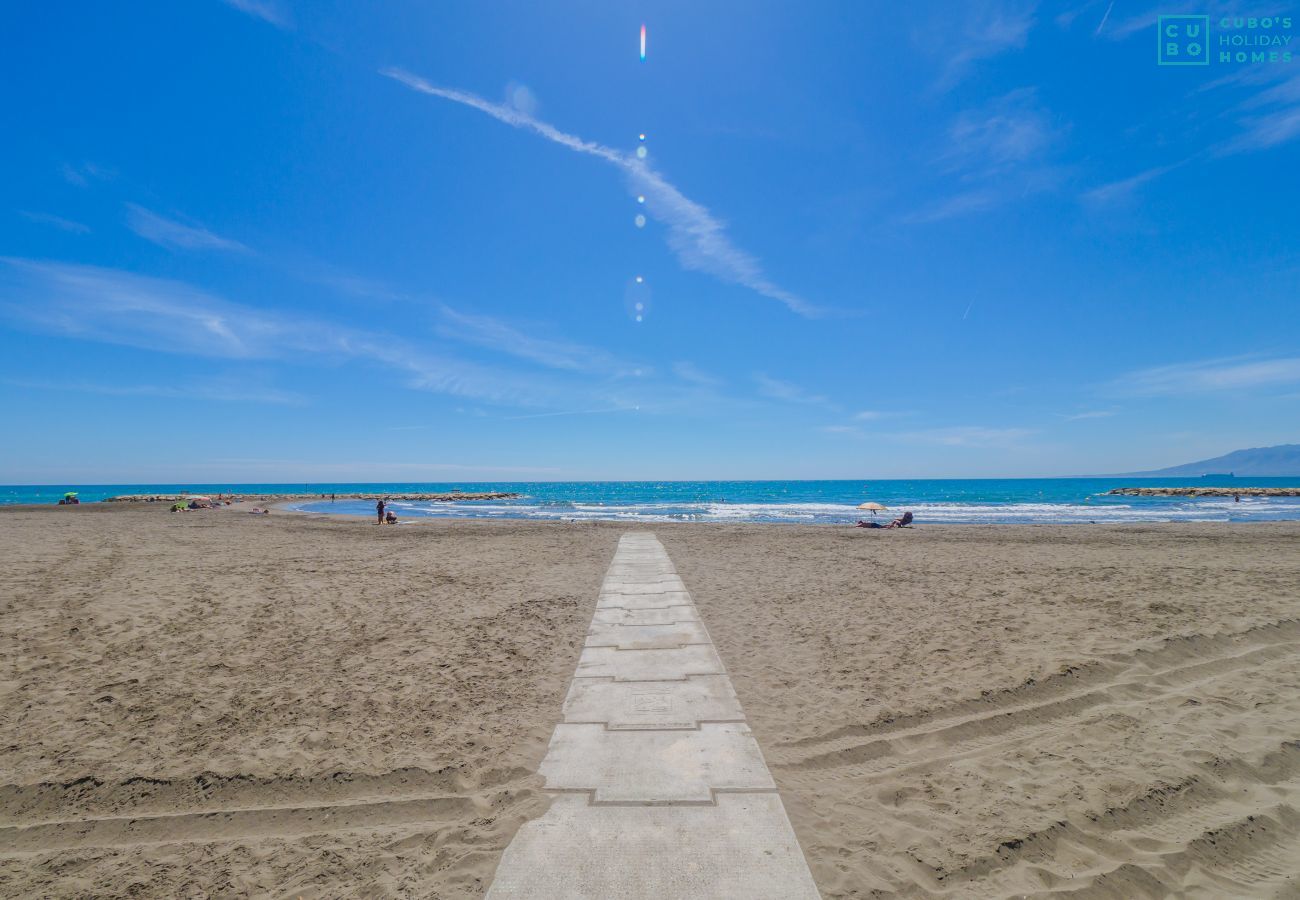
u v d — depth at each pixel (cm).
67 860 320
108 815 359
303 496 6638
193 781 390
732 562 1292
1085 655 614
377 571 1159
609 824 331
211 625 746
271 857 322
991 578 1073
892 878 293
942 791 374
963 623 755
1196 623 731
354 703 512
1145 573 1102
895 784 382
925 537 1847
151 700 516
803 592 960
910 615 802
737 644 680
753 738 438
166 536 1798
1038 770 397
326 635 711
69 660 611
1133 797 362
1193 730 450
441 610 834
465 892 282
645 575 1115
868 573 1142
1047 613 796
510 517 3366
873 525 2230
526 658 627
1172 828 336
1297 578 1038
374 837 335
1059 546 1594
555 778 384
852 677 570
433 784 387
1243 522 2533
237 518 2767
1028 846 319
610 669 592
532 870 294
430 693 533
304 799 374
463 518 3114
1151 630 703
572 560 1316
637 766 397
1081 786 375
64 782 386
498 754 420
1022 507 4247
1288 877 297
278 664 609
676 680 560
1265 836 328
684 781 377
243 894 293
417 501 6009
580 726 462
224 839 338
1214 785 376
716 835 321
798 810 351
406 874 302
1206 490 6675
